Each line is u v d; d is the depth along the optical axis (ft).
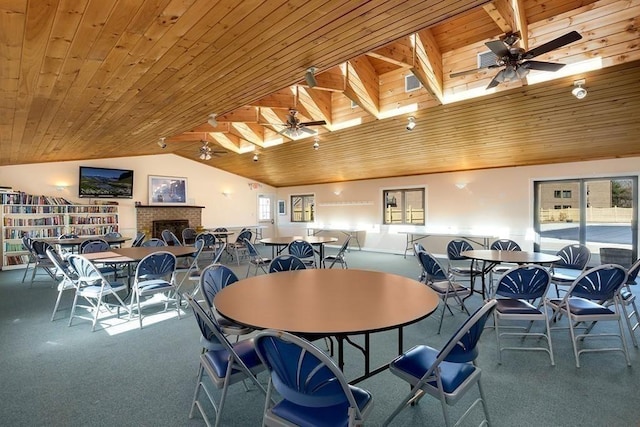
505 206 24.29
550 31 12.78
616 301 8.99
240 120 18.76
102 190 27.76
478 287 17.12
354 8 7.23
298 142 24.43
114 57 8.57
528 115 16.34
